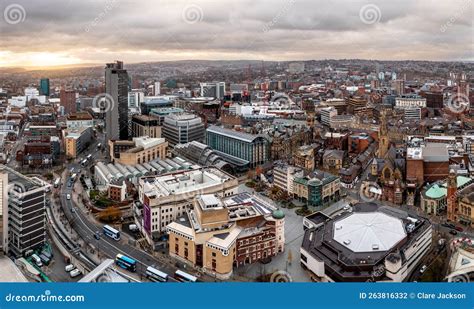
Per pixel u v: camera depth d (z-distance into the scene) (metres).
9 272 156.12
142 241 196.38
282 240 181.25
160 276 159.00
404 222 178.00
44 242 187.88
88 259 175.12
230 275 164.75
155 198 193.62
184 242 174.38
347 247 160.62
